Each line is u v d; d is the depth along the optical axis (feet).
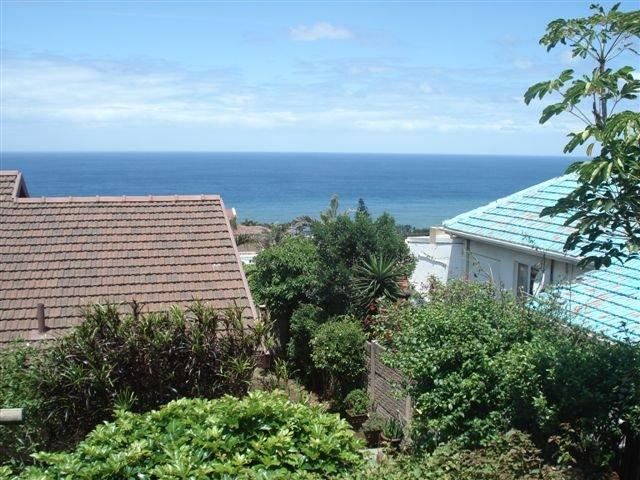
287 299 64.75
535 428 25.76
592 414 24.21
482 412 27.48
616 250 23.95
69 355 31.71
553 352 25.68
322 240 63.31
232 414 22.12
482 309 31.01
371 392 50.62
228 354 35.14
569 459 22.98
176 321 34.40
